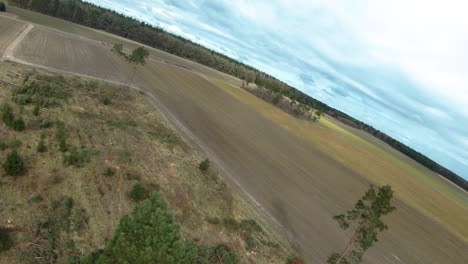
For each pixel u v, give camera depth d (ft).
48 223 63.21
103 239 64.95
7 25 248.11
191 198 95.14
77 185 78.33
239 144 176.24
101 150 101.04
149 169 101.81
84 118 122.42
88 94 154.10
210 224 86.17
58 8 416.26
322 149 250.57
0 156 78.54
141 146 116.98
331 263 70.44
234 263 73.05
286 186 141.49
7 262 52.06
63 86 150.20
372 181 212.84
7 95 115.34
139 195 80.53
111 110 145.38
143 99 186.91
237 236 85.81
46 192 71.51
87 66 215.51
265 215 106.93
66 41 274.16
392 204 179.22
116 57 285.84
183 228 79.25
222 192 108.37
